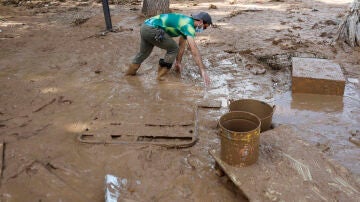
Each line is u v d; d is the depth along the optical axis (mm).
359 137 4215
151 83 5789
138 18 9703
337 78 5211
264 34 8102
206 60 6676
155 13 9648
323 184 3057
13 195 3367
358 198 2895
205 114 4801
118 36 8211
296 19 9273
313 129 4418
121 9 10883
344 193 2953
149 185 3475
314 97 5262
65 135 4344
